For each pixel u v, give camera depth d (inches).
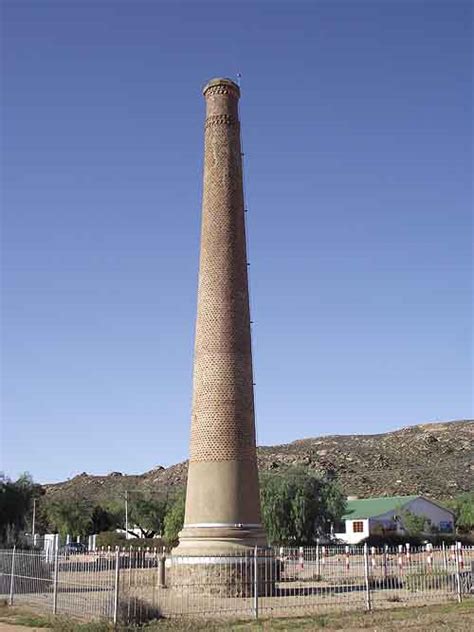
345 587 1310.3
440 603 1104.2
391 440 6466.5
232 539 1253.1
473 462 5580.7
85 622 898.1
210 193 1430.9
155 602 1060.5
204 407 1326.3
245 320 1381.6
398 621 911.7
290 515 2842.0
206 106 1492.4
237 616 966.4
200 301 1389.0
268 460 5797.2
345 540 3314.5
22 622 921.5
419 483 5022.1
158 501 4008.4
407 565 1467.8
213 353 1344.7
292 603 1086.4
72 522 3946.9
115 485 6235.2
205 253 1405.0
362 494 4776.1
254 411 1358.3
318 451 6151.6
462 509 3742.6
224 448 1299.2
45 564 1142.3
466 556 1699.1
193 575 1226.6
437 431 6638.8
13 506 2090.3
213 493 1279.5
